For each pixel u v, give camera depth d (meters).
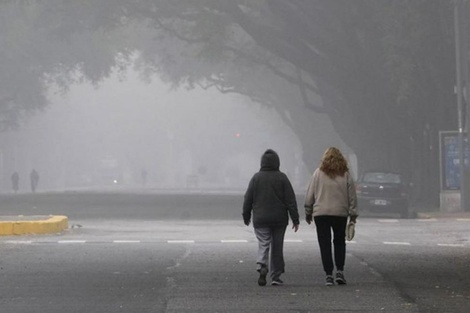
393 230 68.31
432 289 33.84
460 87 90.56
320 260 44.78
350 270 40.03
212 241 56.75
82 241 56.44
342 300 31.14
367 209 97.12
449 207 92.50
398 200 96.38
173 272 39.28
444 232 65.88
